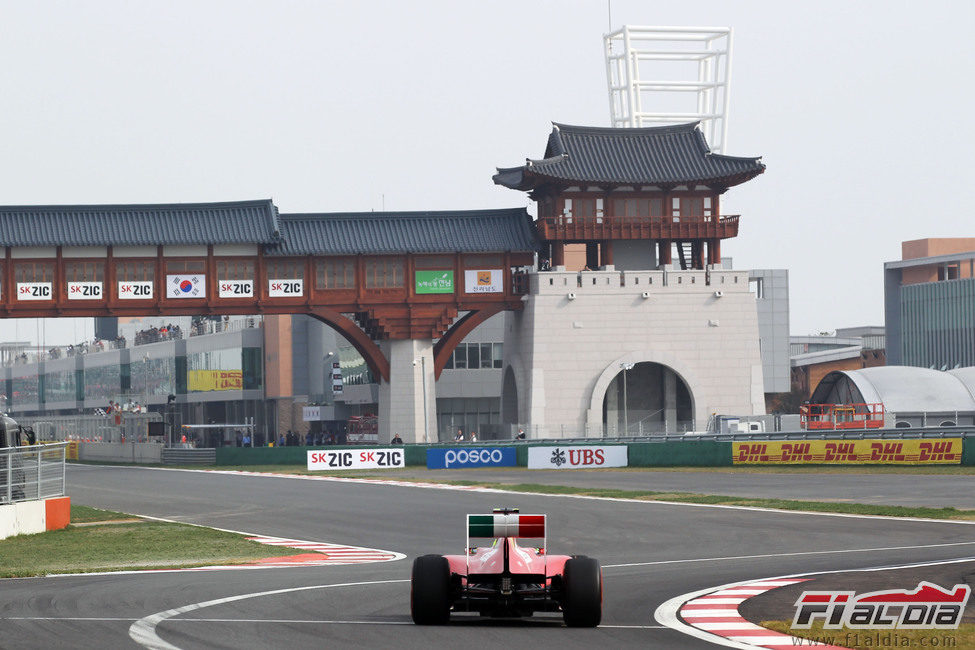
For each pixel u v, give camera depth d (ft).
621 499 415.64
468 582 155.63
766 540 283.18
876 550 256.73
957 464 527.81
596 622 152.25
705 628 153.58
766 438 614.75
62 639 142.20
